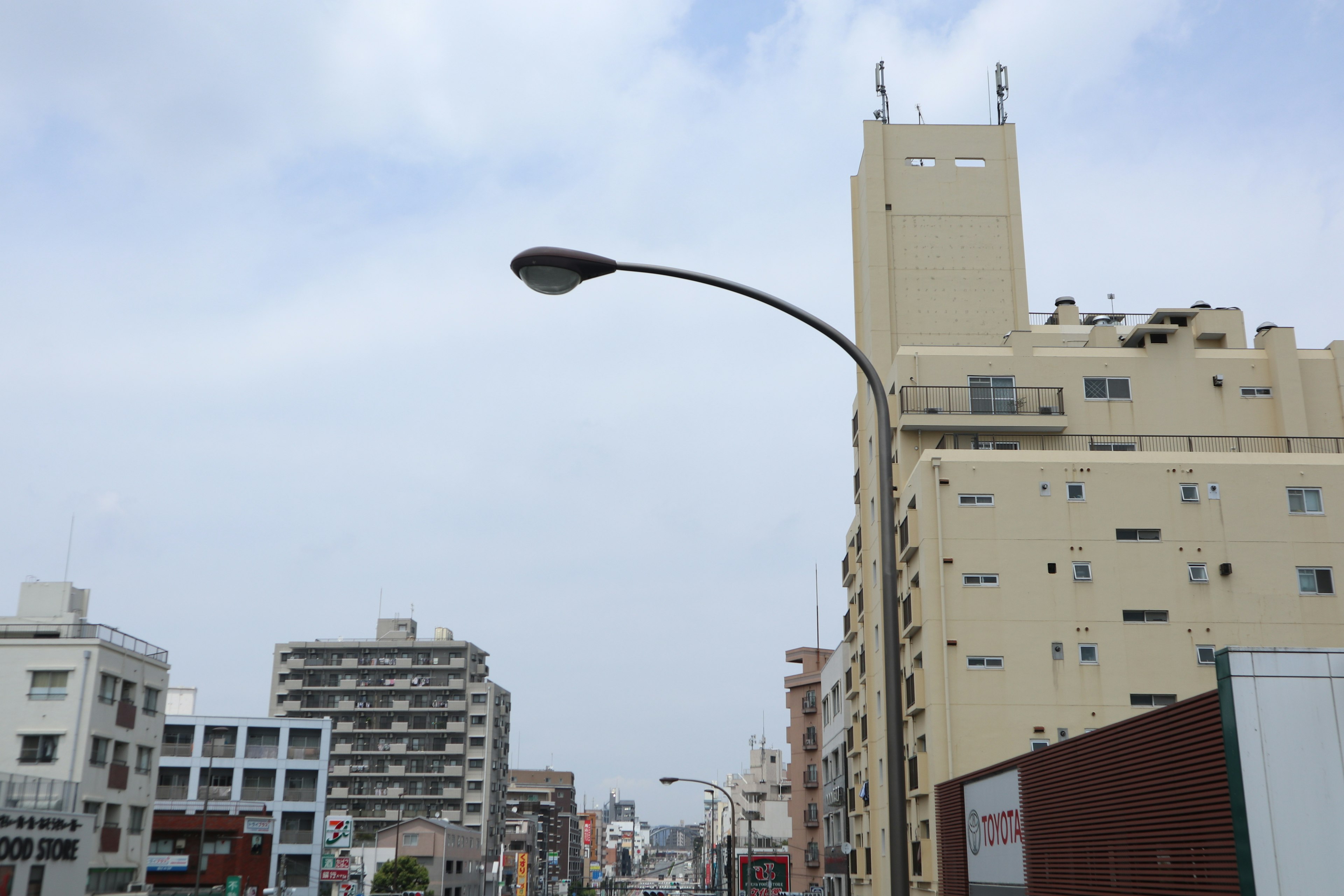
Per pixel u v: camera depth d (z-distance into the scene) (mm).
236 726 97125
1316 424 46125
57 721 53156
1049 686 39125
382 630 145250
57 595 62562
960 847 30344
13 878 41000
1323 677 13867
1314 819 13430
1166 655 39375
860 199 56219
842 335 12562
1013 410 45906
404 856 108125
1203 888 14906
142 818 59219
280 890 82000
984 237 52750
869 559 52750
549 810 198625
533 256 11891
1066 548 40438
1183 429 46094
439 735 132750
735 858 99062
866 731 53625
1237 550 40250
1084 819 20344
